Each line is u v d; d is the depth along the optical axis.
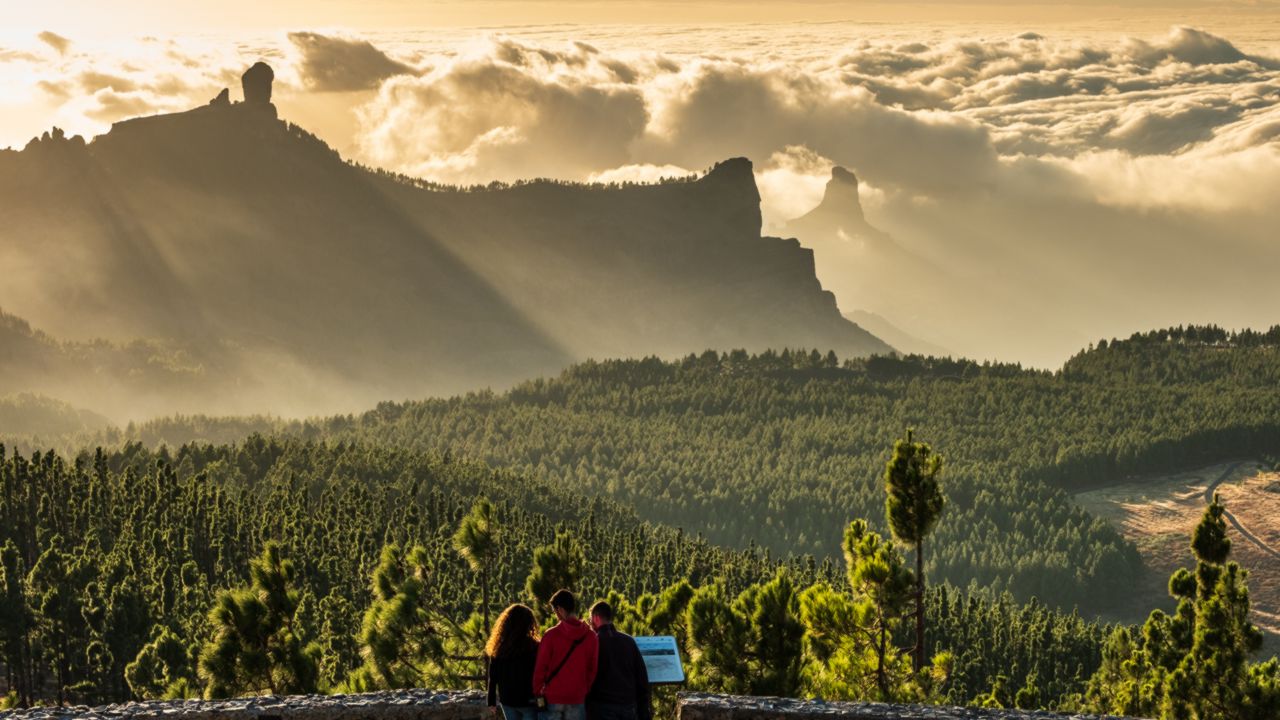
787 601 32.00
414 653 33.22
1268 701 35.56
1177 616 44.12
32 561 160.00
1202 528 42.56
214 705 22.36
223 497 179.88
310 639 94.00
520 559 158.75
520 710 20.86
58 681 106.62
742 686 31.44
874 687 34.19
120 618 100.19
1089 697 66.06
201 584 137.25
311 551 161.75
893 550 37.00
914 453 38.22
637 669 21.06
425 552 38.19
